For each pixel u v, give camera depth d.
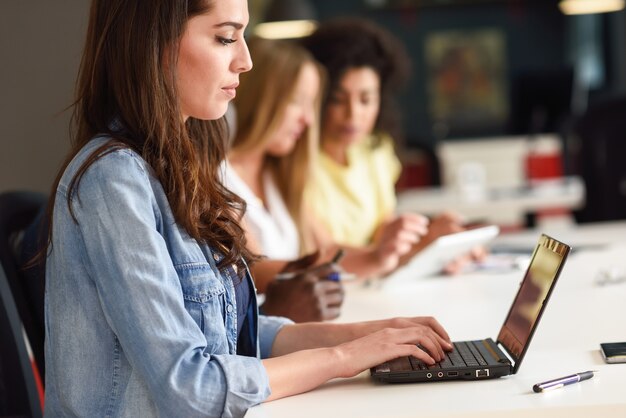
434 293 2.57
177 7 1.58
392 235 2.87
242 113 3.03
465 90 12.29
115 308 1.48
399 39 12.25
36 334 1.96
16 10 4.30
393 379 1.55
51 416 1.60
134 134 1.62
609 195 4.98
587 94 12.05
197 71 1.60
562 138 6.57
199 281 1.59
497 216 6.20
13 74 4.33
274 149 3.05
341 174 3.69
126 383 1.53
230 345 1.67
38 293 1.93
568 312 2.14
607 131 4.98
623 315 2.07
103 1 1.64
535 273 1.69
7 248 1.95
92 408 1.54
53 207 1.59
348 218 3.70
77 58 2.30
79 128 1.68
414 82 12.31
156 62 1.58
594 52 12.07
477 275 2.85
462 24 12.23
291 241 3.08
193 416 1.45
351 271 2.88
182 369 1.46
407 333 1.65
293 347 1.84
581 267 2.82
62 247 1.54
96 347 1.54
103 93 1.66
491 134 12.31
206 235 1.64
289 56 3.04
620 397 1.40
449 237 2.76
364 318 2.28
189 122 1.84
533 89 8.20
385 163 3.98
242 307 1.75
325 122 3.68
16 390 1.86
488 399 1.42
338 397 1.50
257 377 1.49
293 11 7.57
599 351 1.73
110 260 1.48
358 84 3.64
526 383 1.51
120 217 1.49
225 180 1.95
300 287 2.23
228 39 1.61
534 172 8.22
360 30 3.69
